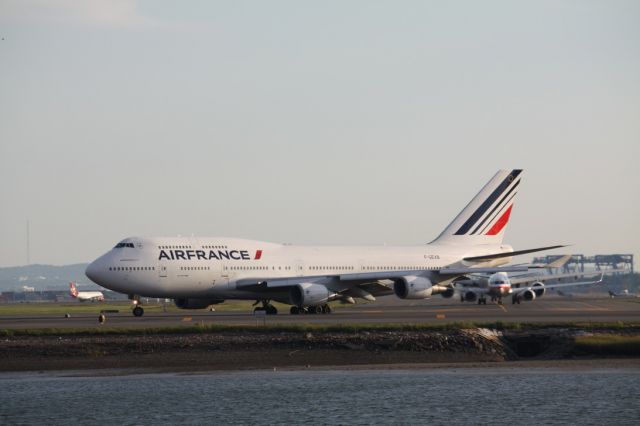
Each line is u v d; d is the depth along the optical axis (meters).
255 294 175.38
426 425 75.44
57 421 78.25
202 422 77.31
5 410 82.25
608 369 100.94
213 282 170.62
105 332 124.06
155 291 166.50
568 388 89.62
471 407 81.56
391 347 114.44
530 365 104.88
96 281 164.75
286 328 124.50
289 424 76.19
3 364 107.88
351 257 188.38
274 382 94.88
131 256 165.50
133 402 85.12
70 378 98.69
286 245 184.00
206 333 124.38
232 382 95.19
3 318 167.25
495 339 118.00
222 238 176.62
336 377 97.94
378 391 89.25
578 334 118.75
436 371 101.38
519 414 78.81
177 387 92.56
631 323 129.62
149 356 111.44
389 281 185.00
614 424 75.31
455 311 179.38
